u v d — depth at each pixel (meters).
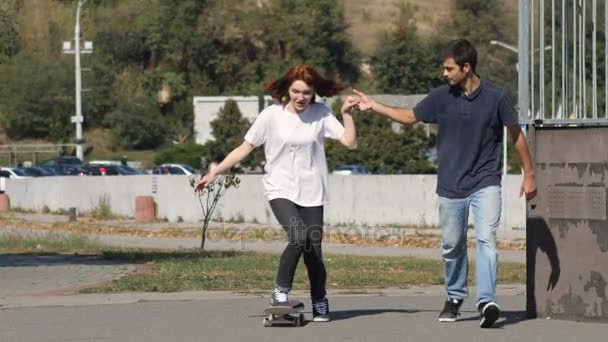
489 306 22.72
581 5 23.81
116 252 49.84
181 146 190.38
